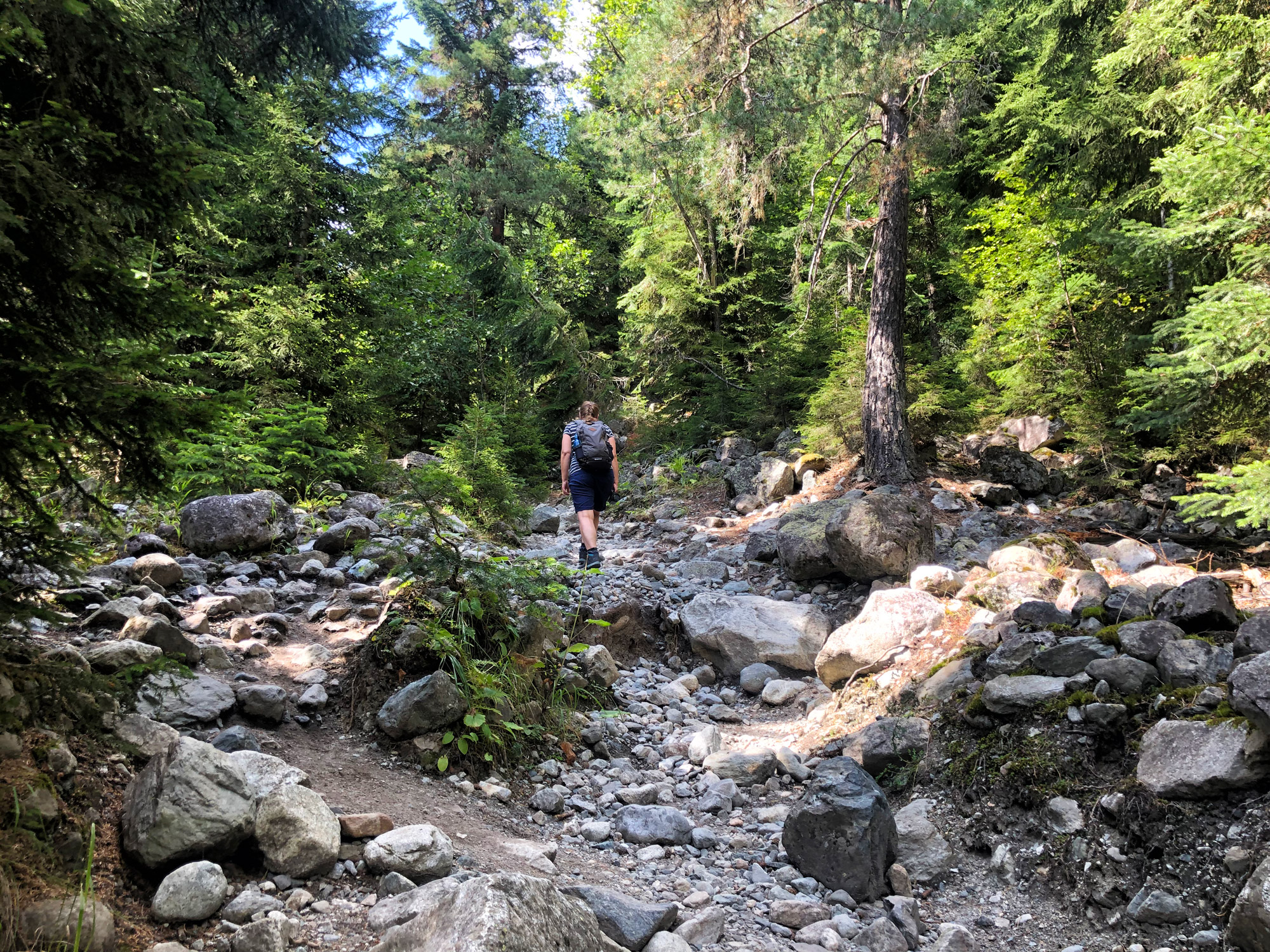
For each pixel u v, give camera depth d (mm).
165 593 5152
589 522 8125
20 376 2170
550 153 30047
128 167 2592
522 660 5043
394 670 4586
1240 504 5434
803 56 10438
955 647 5539
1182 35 9039
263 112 10688
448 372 18000
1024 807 4035
